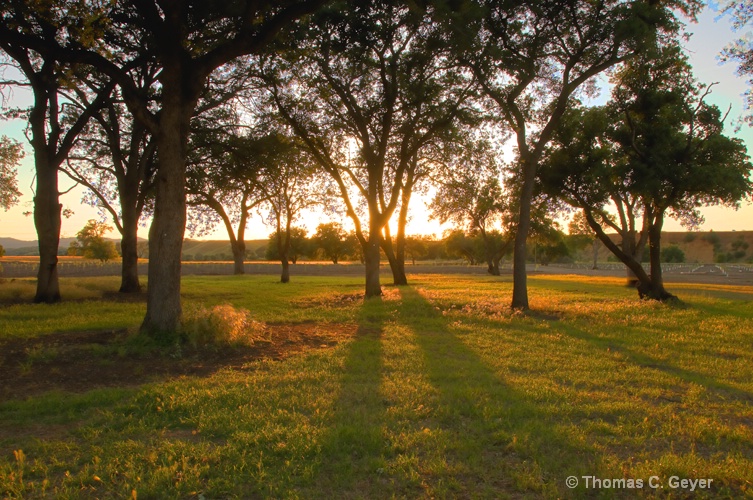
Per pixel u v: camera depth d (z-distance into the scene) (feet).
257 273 173.58
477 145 78.59
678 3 50.85
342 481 13.58
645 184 60.18
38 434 16.76
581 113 63.82
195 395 20.63
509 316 49.34
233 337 31.19
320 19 51.34
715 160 61.41
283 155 67.87
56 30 36.94
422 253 319.27
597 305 60.18
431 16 48.24
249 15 32.53
